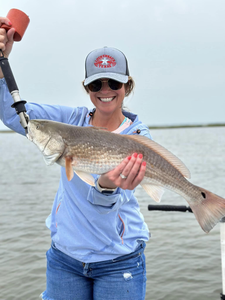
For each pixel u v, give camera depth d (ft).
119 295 9.60
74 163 8.96
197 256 21.85
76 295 10.07
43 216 32.01
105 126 10.56
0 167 81.51
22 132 10.16
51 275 10.33
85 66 10.26
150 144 9.41
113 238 9.63
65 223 9.84
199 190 9.71
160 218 30.22
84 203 9.43
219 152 110.63
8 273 20.34
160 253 22.48
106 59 9.80
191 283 18.60
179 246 23.53
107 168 8.94
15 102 9.08
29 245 24.48
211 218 9.50
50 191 45.01
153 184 9.61
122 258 9.73
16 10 9.36
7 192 45.01
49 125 9.00
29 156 123.65
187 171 9.75
